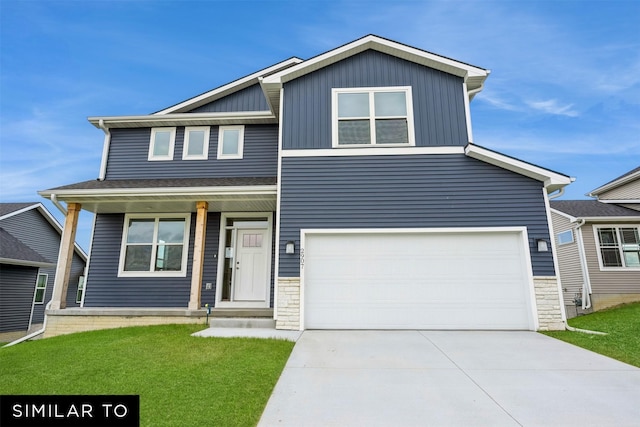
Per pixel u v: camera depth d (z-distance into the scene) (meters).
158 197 8.52
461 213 7.75
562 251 13.89
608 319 9.34
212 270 9.25
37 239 17.45
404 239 7.78
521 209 7.68
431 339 6.43
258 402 3.59
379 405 3.54
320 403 3.59
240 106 11.53
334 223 7.81
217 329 7.25
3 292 14.02
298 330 7.24
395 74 8.70
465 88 8.51
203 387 3.97
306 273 7.69
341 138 8.33
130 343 5.98
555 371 4.61
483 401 3.64
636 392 3.89
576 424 3.16
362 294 7.58
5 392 3.95
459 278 7.56
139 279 9.35
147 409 3.42
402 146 8.13
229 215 9.59
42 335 7.91
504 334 6.87
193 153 10.48
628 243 12.82
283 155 8.22
